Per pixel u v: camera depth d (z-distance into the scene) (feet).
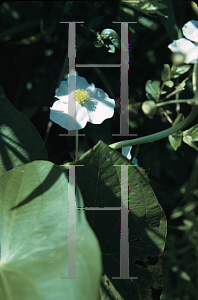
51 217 0.85
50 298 0.82
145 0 1.06
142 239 0.91
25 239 0.85
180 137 1.04
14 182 0.86
